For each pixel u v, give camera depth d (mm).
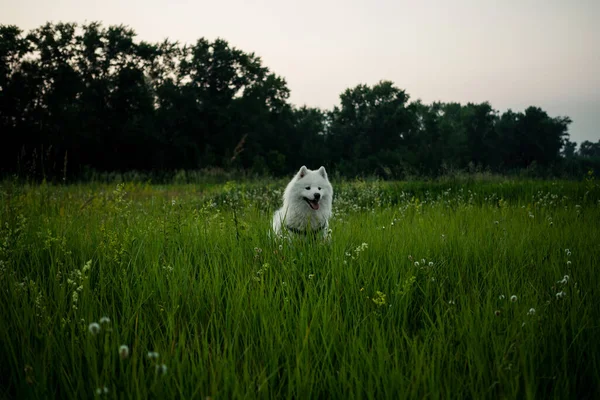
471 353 2795
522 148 74688
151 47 51031
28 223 5480
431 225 6660
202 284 3885
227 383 2455
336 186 14891
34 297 3426
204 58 57500
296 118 75688
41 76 43438
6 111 39656
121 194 6273
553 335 3049
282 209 6746
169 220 5688
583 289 3918
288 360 2715
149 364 2736
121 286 3836
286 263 4406
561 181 14680
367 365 2719
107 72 49844
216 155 49594
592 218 7230
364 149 70250
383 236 5496
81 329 2957
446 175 17156
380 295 3312
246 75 60438
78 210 7230
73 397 2441
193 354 2773
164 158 47281
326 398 2600
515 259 4805
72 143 40062
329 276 4238
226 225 5742
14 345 2945
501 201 9062
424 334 3174
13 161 35406
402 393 2402
